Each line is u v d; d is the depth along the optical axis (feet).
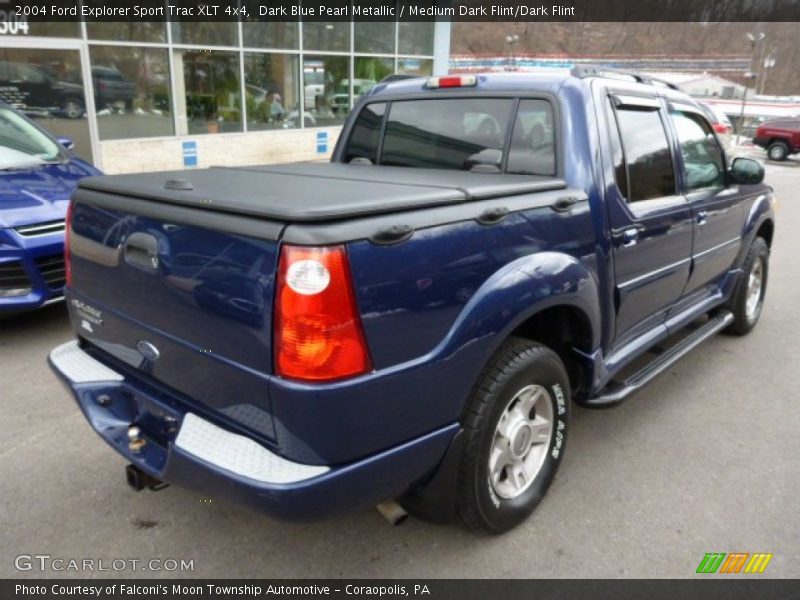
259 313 6.31
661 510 9.57
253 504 6.42
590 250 9.30
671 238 11.55
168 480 7.36
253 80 43.91
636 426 12.18
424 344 6.90
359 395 6.39
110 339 8.57
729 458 11.09
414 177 9.68
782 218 36.86
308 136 47.80
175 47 39.09
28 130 19.85
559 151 9.70
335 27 47.75
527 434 8.80
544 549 8.69
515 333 9.49
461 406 7.49
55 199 16.31
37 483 9.99
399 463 6.99
